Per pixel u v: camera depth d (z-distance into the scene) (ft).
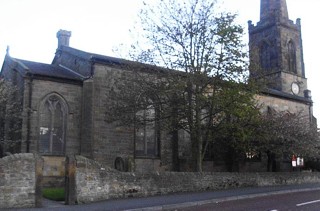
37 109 82.48
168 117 77.71
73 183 56.08
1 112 76.43
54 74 86.58
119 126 86.33
